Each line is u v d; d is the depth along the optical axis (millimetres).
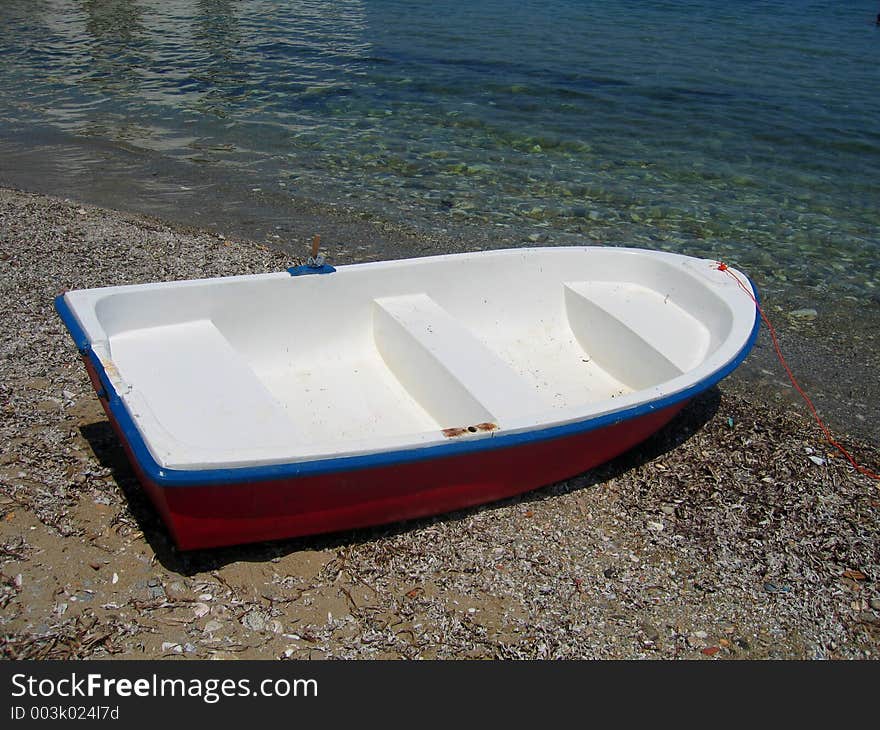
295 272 4895
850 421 5898
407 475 3754
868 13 22078
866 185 10570
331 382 5062
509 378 4531
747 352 4785
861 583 4203
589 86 14539
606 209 9703
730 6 22734
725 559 4285
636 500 4695
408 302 5266
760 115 13180
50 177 10133
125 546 3885
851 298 7832
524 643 3635
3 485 4188
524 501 4566
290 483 3457
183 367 4215
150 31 18250
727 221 9445
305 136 11922
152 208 9273
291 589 3773
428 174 10648
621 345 5402
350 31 18469
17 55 16062
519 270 5625
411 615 3717
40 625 3447
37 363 5430
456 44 17359
